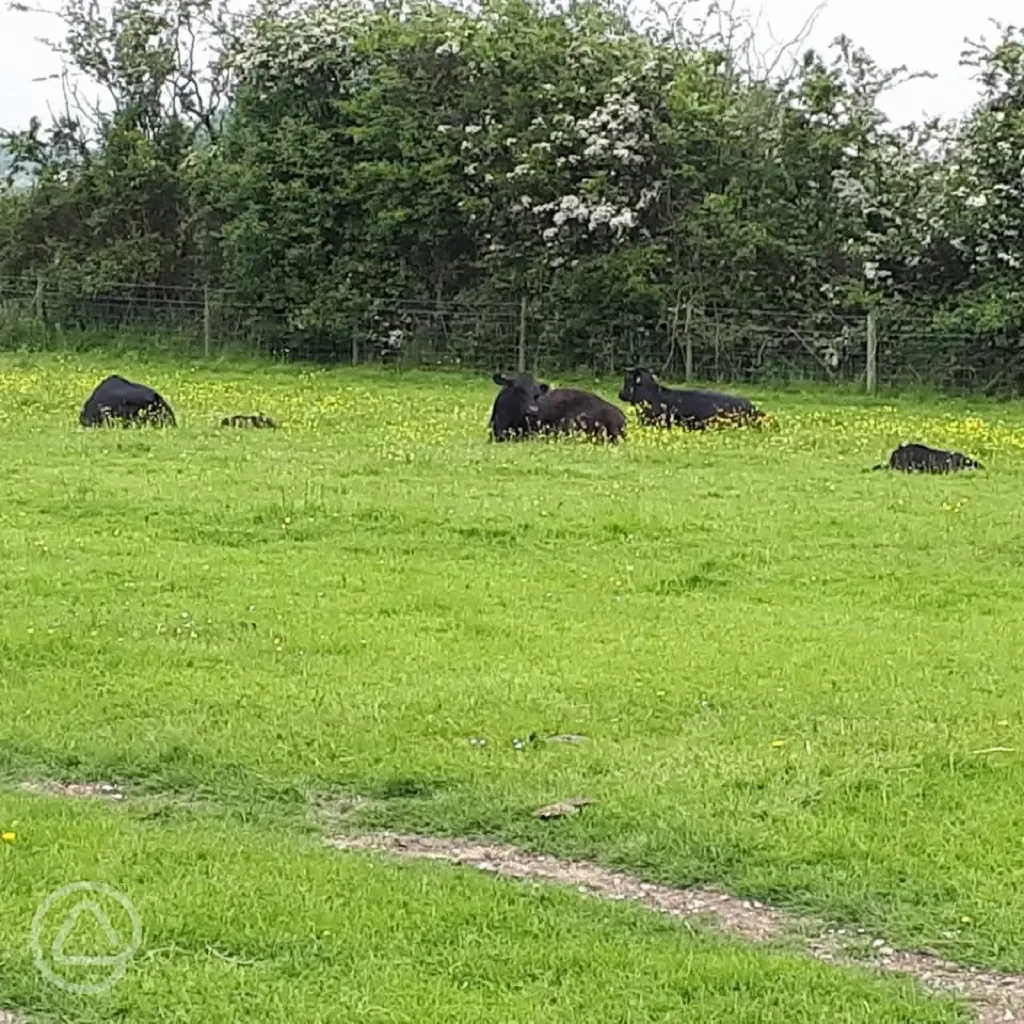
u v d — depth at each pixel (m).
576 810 7.99
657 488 18.70
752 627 12.13
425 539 15.47
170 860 7.26
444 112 40.53
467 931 6.54
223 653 11.09
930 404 33.69
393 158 40.44
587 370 38.84
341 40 41.06
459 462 20.55
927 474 20.67
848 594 13.54
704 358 37.88
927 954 6.52
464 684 10.30
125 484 18.02
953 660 11.12
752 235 36.84
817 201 38.22
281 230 40.53
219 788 8.49
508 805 8.11
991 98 37.94
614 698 10.03
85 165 45.34
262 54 41.12
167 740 9.09
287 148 40.44
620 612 12.66
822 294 37.94
